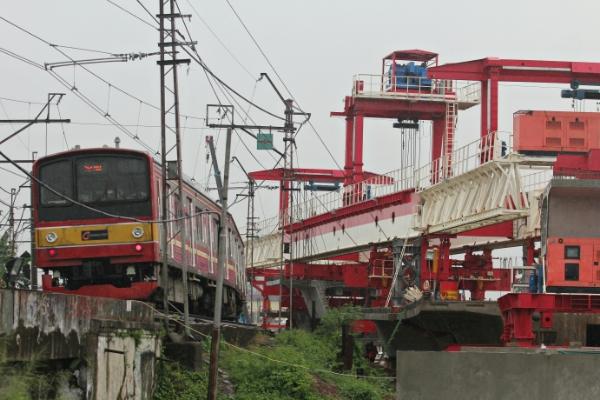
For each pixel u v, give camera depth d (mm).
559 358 24328
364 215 72188
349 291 92062
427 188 59844
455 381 24531
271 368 37375
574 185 41656
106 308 27891
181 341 34375
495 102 54062
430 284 62438
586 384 24219
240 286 63344
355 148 78250
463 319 48062
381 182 71875
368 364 55156
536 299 41500
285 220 94938
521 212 48688
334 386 41906
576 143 48594
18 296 22266
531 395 24297
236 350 38875
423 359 24703
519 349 27297
